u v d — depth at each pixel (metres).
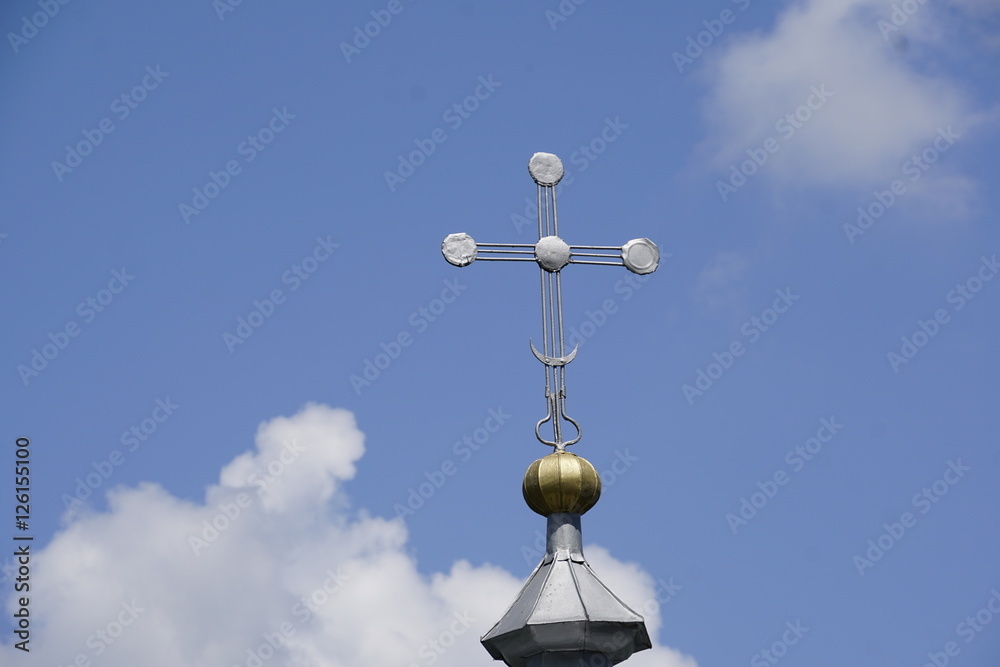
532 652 23.52
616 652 23.56
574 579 23.73
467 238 26.17
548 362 25.47
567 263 26.12
